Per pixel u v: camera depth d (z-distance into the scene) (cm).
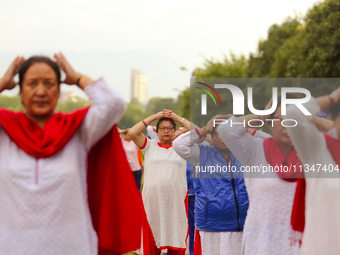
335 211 351
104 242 302
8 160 279
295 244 390
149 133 805
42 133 289
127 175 304
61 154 286
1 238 274
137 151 1040
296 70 2338
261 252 400
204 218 502
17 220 273
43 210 275
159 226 656
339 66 2038
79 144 296
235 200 493
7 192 276
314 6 2247
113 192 305
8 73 298
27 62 291
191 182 709
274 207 399
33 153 279
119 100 289
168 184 652
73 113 296
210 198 498
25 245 271
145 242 657
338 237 349
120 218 300
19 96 300
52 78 292
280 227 397
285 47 2806
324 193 355
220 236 498
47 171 278
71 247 279
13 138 281
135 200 302
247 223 417
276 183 401
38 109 289
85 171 298
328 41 2059
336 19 2064
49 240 274
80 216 284
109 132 308
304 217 386
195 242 540
